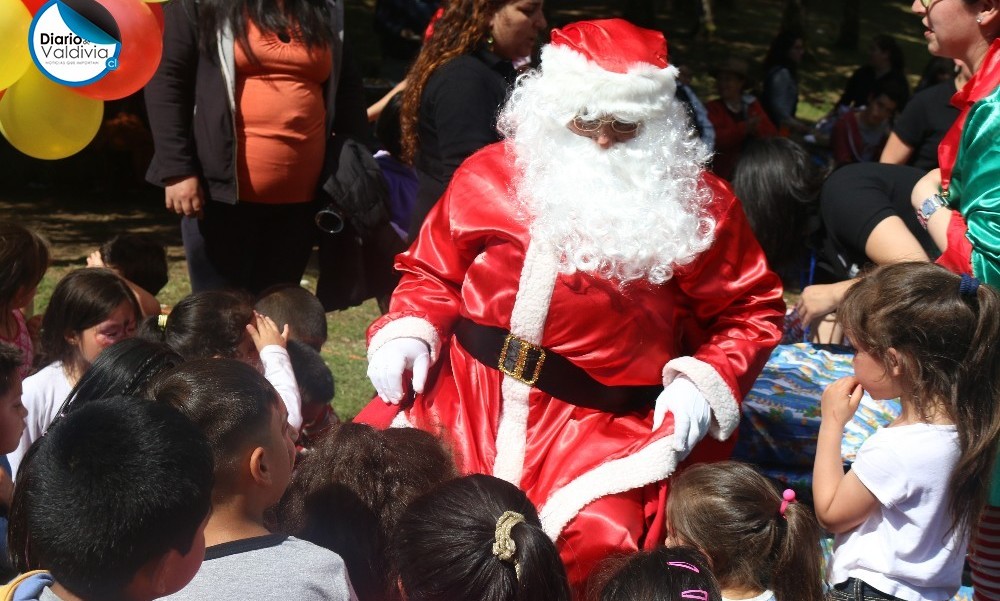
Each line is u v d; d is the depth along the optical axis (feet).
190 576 5.93
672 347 10.15
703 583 7.02
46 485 5.69
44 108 11.37
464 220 10.30
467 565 6.75
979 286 8.66
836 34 67.46
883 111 28.63
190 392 7.25
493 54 13.51
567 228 9.65
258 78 13.69
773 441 11.42
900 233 11.60
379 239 14.93
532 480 9.75
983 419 8.58
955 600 11.05
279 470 7.37
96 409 5.98
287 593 6.64
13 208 30.66
